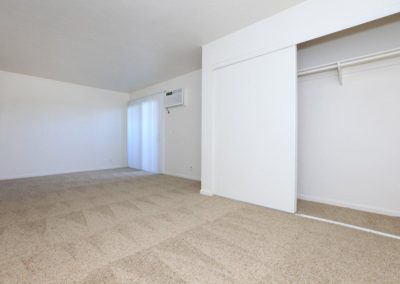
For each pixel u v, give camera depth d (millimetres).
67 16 2396
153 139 5441
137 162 5996
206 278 1261
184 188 3602
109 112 6023
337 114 2596
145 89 5770
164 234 1837
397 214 2229
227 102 2908
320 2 2066
